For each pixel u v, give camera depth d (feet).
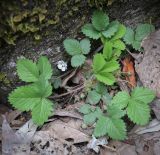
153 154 0.57
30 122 0.59
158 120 0.60
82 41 0.62
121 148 0.58
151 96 0.58
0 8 0.50
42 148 0.57
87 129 0.60
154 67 0.62
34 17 0.54
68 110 0.62
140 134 0.60
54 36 0.59
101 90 0.61
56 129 0.59
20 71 0.57
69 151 0.57
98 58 0.60
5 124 0.59
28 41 0.57
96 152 0.58
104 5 0.60
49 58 0.62
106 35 0.62
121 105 0.58
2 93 0.62
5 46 0.55
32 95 0.57
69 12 0.57
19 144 0.57
